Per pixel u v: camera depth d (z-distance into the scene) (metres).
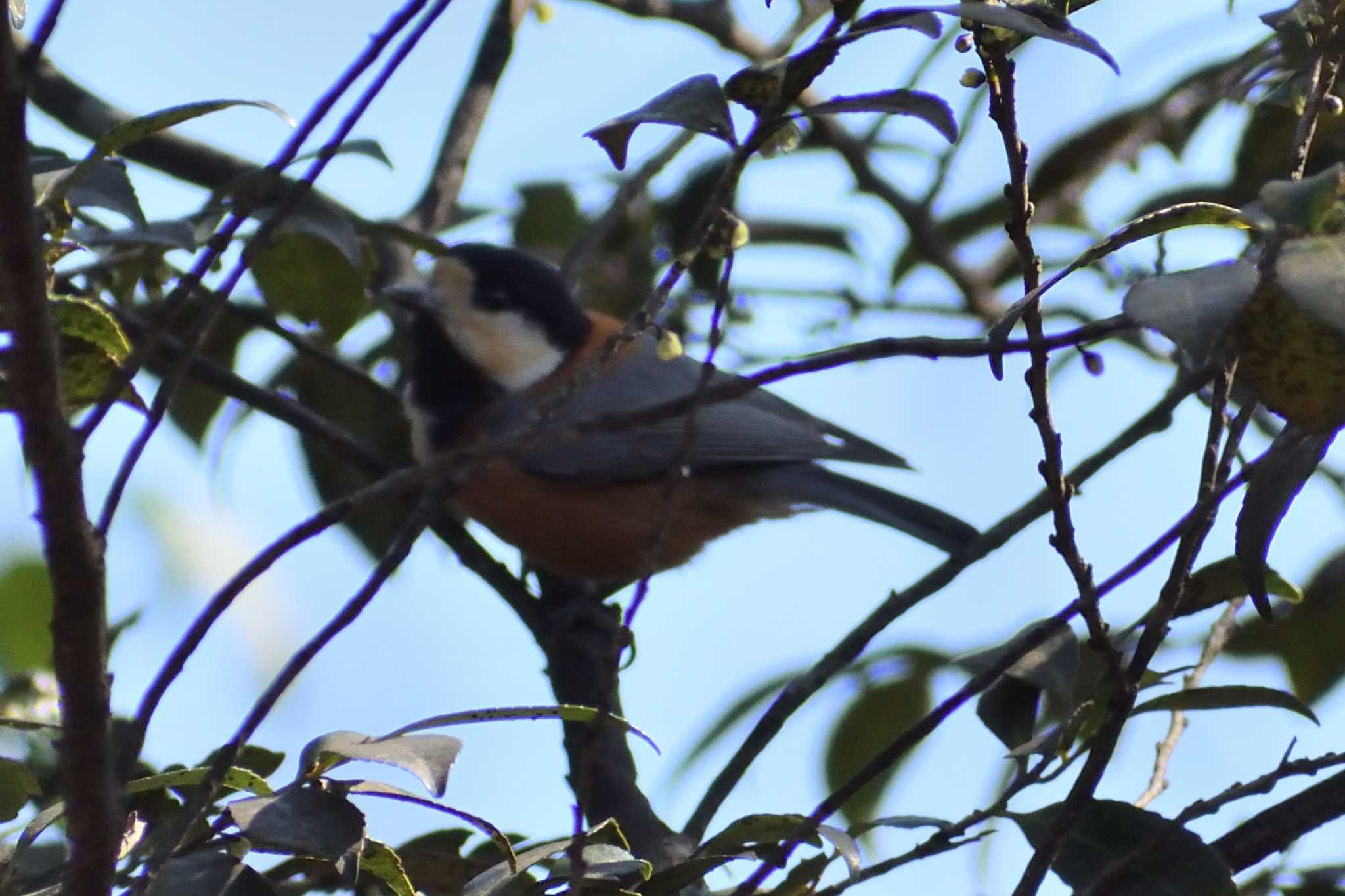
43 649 8.66
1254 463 4.96
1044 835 5.40
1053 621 5.51
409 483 4.50
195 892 4.43
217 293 4.30
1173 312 3.64
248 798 4.54
